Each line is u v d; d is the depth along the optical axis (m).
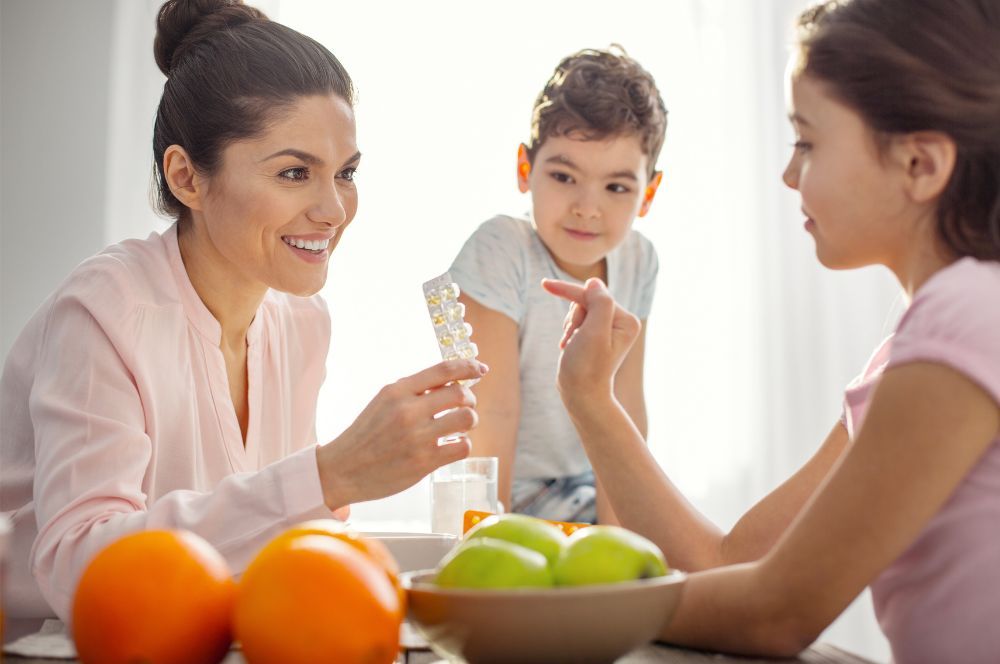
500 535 0.66
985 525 0.69
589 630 0.56
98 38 3.01
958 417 0.65
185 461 1.19
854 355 3.14
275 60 1.17
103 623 0.54
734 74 3.16
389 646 0.53
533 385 1.89
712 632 0.73
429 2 3.01
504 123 3.00
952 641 0.70
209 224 1.20
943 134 0.73
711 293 3.16
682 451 3.12
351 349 2.93
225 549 0.92
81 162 2.99
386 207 2.96
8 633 0.83
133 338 1.12
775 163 3.16
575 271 1.92
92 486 1.01
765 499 0.95
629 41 3.11
